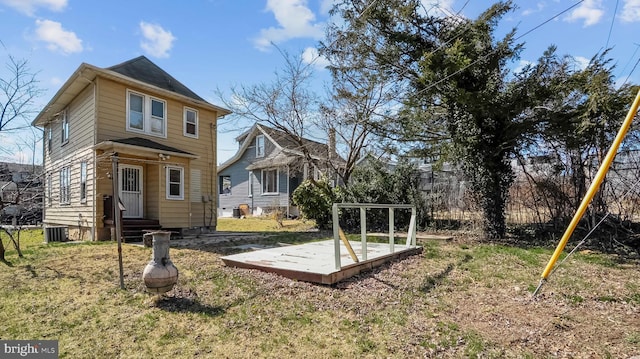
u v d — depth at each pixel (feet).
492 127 29.32
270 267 17.76
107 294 14.60
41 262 20.62
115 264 20.07
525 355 9.87
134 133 34.60
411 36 29.86
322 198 41.65
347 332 11.35
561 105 26.53
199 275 17.48
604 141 25.13
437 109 33.45
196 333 11.17
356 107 41.22
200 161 41.11
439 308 13.52
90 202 32.01
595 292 15.44
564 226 29.73
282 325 11.82
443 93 29.14
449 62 25.94
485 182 30.22
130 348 10.19
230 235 35.73
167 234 13.96
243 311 12.91
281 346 10.40
